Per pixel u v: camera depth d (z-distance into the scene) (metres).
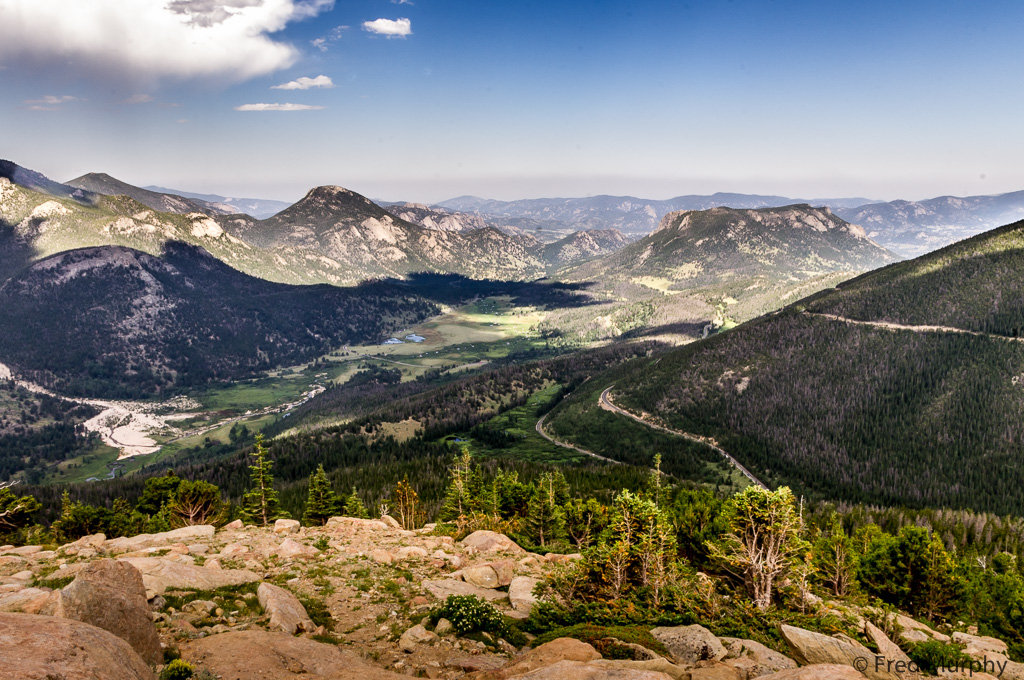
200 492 71.50
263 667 17.92
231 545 37.47
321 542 40.94
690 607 31.97
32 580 27.25
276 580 31.08
